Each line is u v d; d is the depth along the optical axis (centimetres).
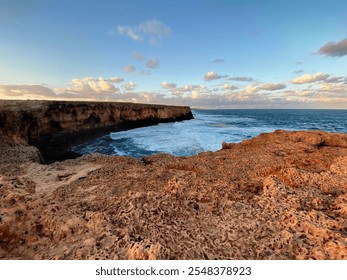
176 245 349
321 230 362
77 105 2820
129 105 4047
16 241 362
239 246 360
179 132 3172
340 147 1178
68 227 372
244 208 473
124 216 401
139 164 1012
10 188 448
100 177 764
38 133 2205
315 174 672
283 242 355
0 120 1703
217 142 2275
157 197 468
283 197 516
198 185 596
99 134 3050
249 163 903
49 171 910
